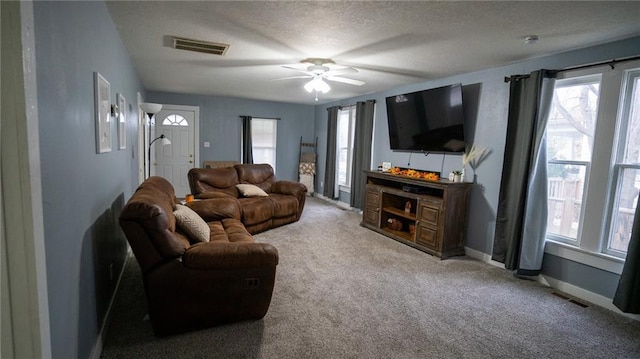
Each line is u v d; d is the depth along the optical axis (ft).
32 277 3.30
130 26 8.49
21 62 3.06
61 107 4.17
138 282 9.04
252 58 11.52
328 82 15.37
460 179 12.45
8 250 3.20
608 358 6.57
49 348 3.60
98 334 6.10
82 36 5.21
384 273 10.46
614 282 8.61
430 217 12.44
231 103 22.72
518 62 10.92
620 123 8.63
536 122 10.00
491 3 6.70
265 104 23.88
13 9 2.99
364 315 7.82
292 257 11.61
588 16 7.16
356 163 19.26
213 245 6.77
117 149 8.55
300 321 7.43
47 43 3.71
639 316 8.06
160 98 20.79
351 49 10.09
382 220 15.07
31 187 3.21
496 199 11.69
